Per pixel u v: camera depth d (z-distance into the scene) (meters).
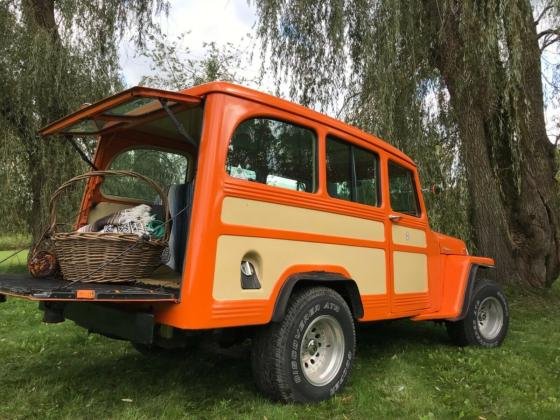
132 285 3.35
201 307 3.08
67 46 9.96
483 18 7.31
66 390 3.87
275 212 3.58
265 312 3.40
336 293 3.93
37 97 10.03
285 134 3.82
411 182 5.42
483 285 5.68
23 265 11.63
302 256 3.75
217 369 4.43
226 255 3.23
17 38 9.91
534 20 8.34
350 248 4.22
